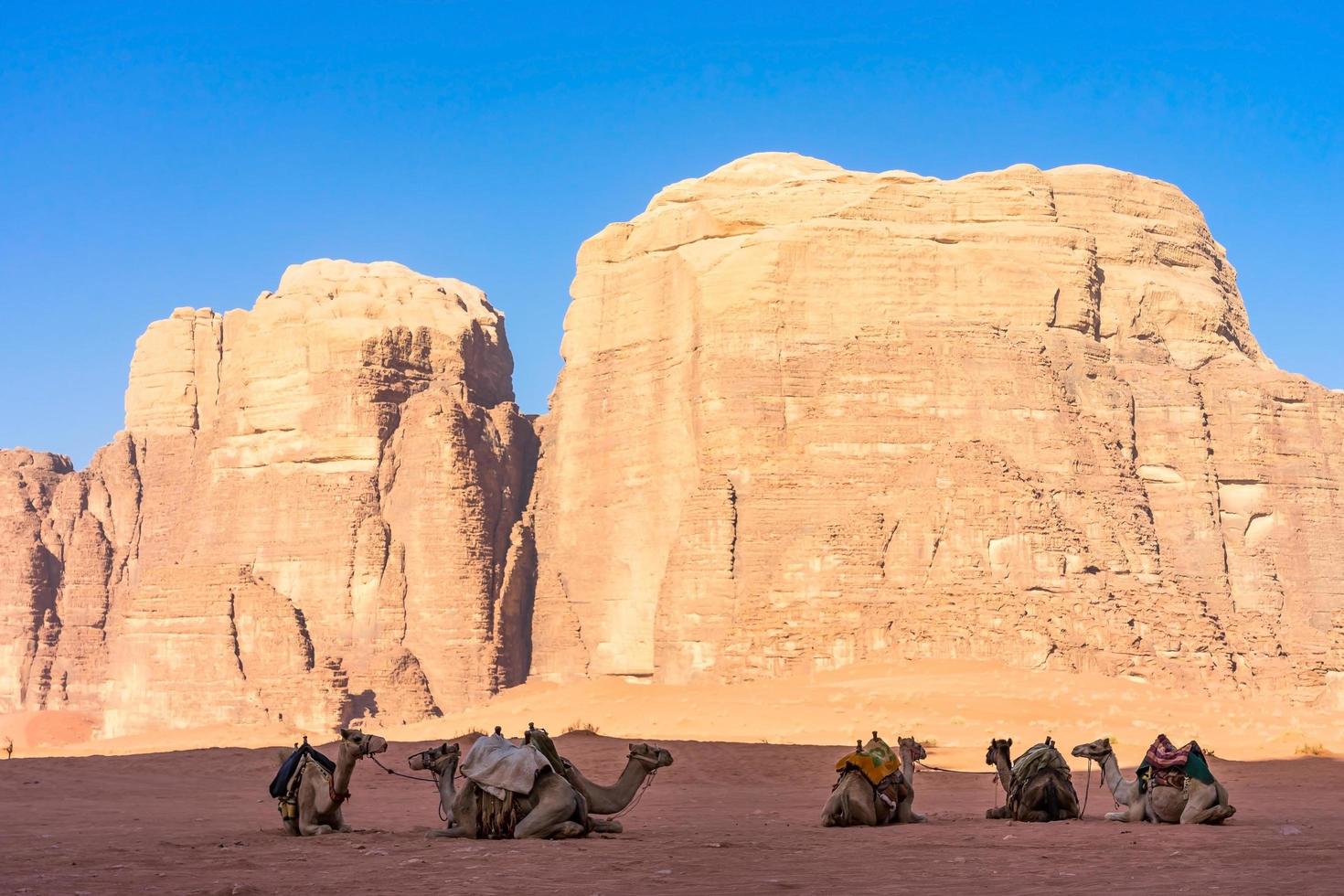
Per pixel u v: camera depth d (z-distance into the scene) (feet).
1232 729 233.76
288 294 442.91
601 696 327.26
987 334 348.38
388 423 418.51
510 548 412.77
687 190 398.62
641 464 383.45
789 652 316.40
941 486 329.52
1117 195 387.75
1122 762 172.65
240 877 54.19
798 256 357.00
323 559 408.26
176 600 407.03
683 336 373.40
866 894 48.62
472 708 365.40
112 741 366.84
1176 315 379.96
